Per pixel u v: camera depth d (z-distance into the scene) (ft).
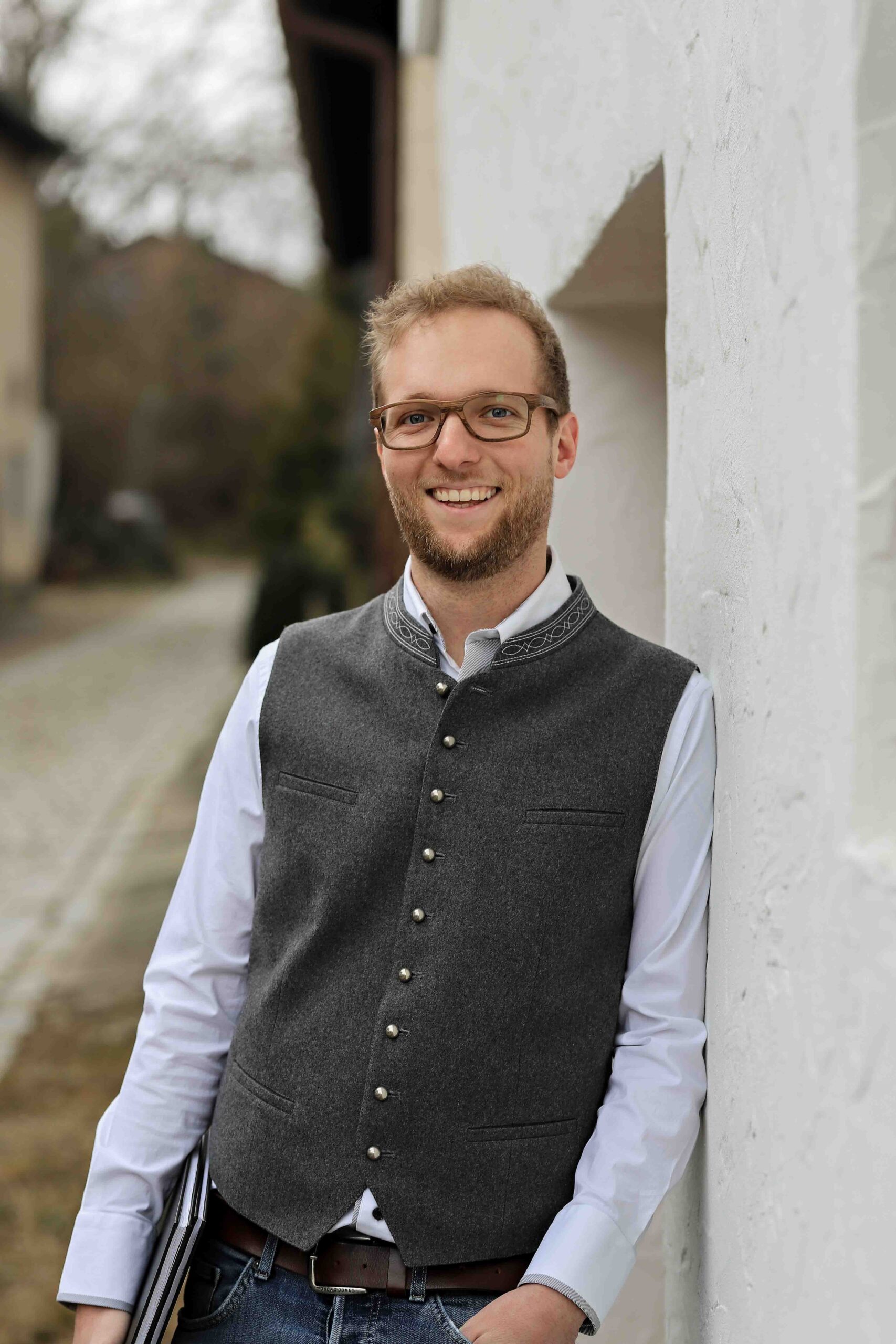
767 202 3.67
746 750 4.01
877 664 2.94
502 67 9.20
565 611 4.89
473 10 10.91
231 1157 4.84
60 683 46.09
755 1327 3.79
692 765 4.60
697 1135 4.66
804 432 3.34
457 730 4.75
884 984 2.77
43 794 28.40
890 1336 2.74
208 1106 5.27
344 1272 4.58
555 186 7.20
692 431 4.73
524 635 4.80
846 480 2.99
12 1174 11.63
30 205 72.64
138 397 112.78
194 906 5.29
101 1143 5.19
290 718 5.08
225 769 5.31
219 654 56.03
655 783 4.61
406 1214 4.51
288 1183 4.67
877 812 2.98
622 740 4.64
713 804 4.60
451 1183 4.53
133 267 104.17
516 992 4.54
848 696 3.00
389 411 4.85
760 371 3.78
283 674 5.21
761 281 3.74
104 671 49.78
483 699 4.74
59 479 103.24
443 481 4.78
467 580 4.81
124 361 110.11
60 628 64.08
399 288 4.99
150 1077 5.19
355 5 20.80
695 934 4.61
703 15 4.37
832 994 3.11
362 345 5.29
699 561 4.69
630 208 5.67
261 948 5.05
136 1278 5.00
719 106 4.19
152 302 111.14
